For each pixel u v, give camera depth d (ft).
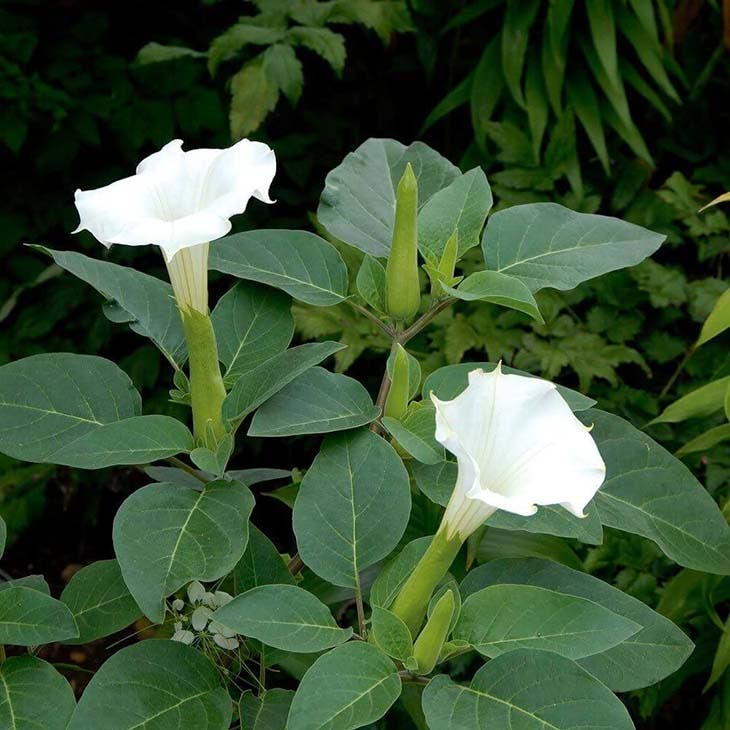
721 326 3.37
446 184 3.27
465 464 2.30
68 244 7.17
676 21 6.52
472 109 6.26
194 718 2.56
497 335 5.61
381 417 2.91
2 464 6.52
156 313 3.14
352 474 2.76
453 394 2.90
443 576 2.64
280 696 2.77
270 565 2.84
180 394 3.06
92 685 2.55
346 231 3.15
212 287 6.82
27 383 2.91
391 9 6.19
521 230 3.04
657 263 6.25
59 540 6.89
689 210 6.14
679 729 5.05
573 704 2.42
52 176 6.98
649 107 6.90
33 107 6.59
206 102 6.76
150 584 2.55
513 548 3.62
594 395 5.72
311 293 3.05
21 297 6.91
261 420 2.78
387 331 3.01
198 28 7.12
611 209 6.47
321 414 2.81
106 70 6.79
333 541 2.71
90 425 2.90
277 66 5.74
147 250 6.99
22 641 2.60
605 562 4.65
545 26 6.06
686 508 2.87
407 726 3.59
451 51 6.94
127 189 2.67
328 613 2.61
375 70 7.11
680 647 2.71
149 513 2.66
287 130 7.04
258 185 2.60
